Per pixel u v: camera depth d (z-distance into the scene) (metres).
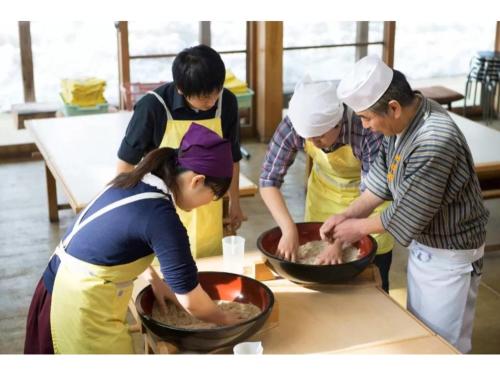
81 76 6.11
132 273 2.09
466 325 2.55
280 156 2.74
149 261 2.10
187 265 1.97
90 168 3.72
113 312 2.12
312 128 2.54
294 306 2.34
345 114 2.65
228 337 2.01
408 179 2.24
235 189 3.23
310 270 2.32
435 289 2.46
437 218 2.36
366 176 2.57
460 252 2.39
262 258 2.53
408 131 2.27
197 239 2.97
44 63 5.97
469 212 2.34
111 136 4.33
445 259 2.41
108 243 2.01
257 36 6.35
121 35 5.91
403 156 2.29
